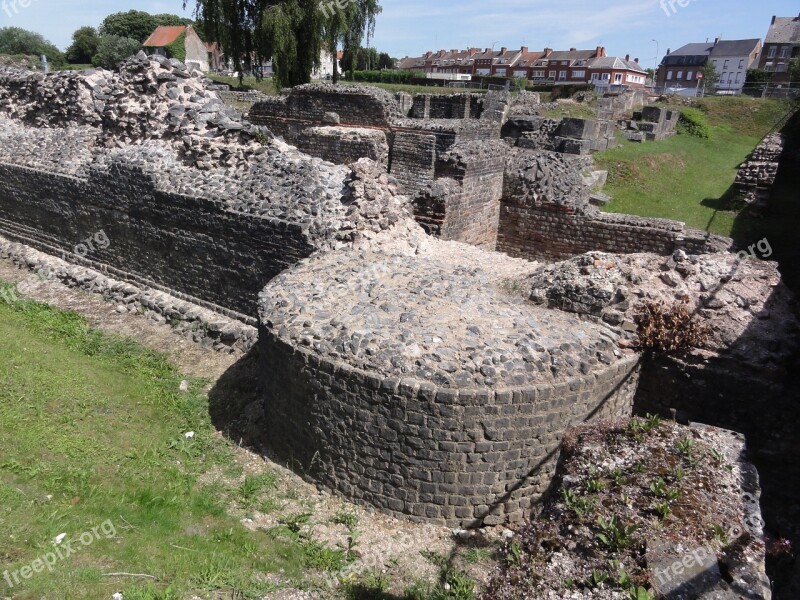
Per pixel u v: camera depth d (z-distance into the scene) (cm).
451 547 653
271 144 1170
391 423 652
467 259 1051
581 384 666
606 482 543
